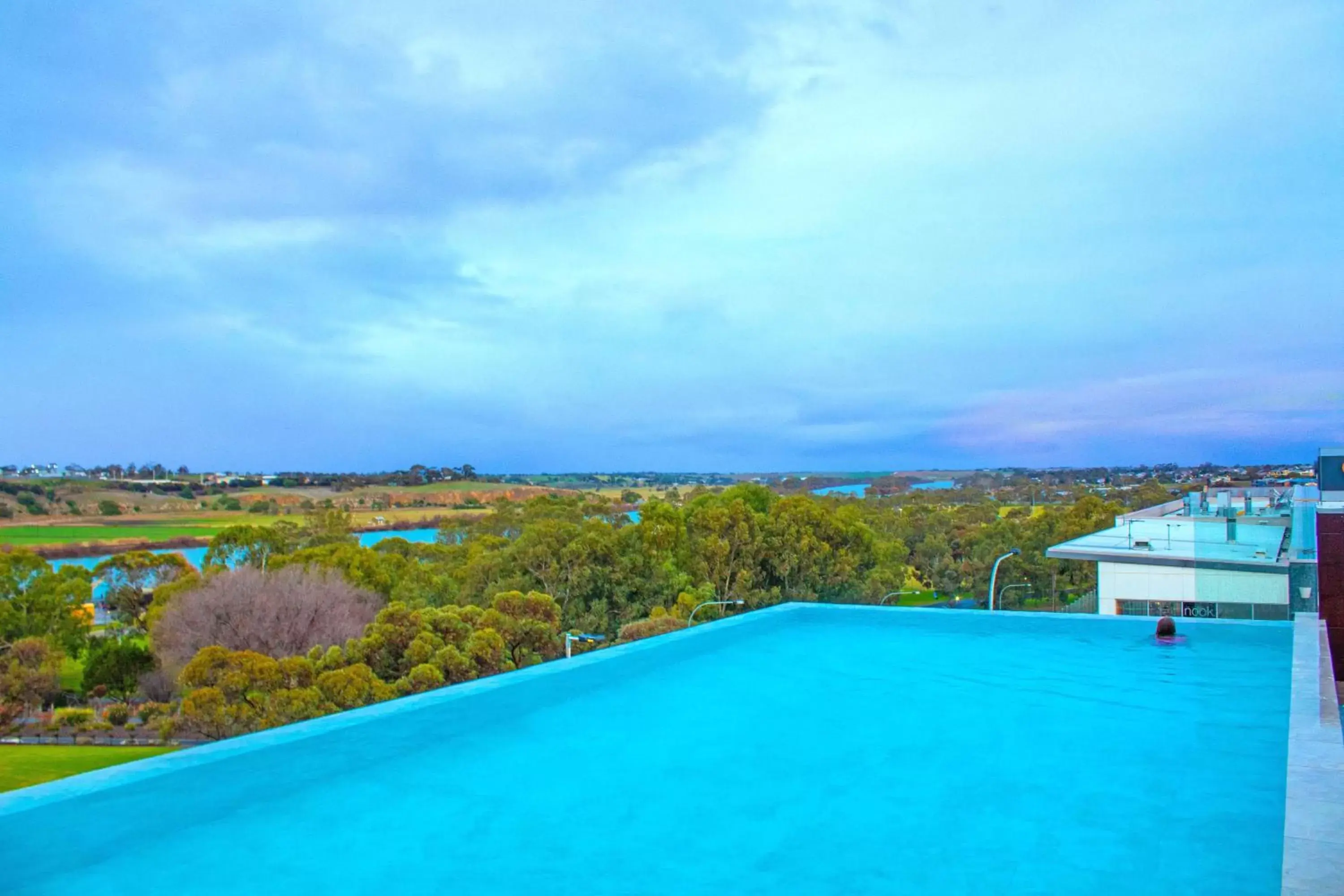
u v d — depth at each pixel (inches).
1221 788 158.4
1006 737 196.2
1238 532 832.9
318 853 129.0
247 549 2170.3
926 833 137.3
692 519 2425.0
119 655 1927.9
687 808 148.7
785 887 117.7
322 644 1752.0
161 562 2151.8
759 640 327.3
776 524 2437.3
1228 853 128.3
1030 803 150.9
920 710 222.2
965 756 181.3
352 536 2797.7
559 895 115.6
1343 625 374.0
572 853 129.8
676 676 265.0
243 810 146.1
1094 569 2716.5
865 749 185.9
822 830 139.0
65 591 2027.6
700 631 340.8
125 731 1679.4
